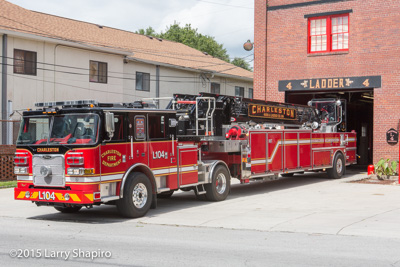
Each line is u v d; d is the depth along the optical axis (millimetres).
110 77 29828
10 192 16812
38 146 11102
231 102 15273
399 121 20609
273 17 23359
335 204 13000
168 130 12562
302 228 9859
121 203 11297
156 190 12164
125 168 11297
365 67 21297
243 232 9617
